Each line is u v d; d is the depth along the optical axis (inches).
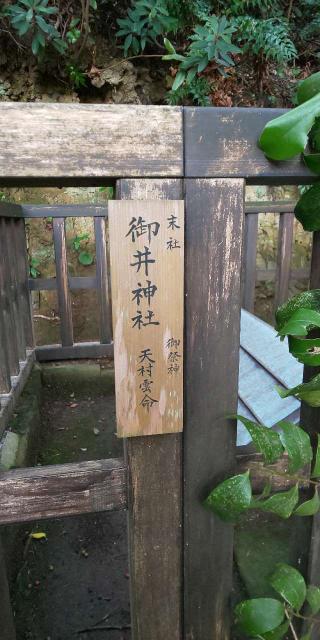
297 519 37.6
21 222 89.5
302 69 125.0
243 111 25.7
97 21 108.7
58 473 31.0
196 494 32.6
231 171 26.3
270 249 130.0
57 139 24.1
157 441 30.9
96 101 121.0
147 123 24.7
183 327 28.4
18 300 81.1
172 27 101.3
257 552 52.1
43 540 60.9
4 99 114.0
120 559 57.7
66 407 97.3
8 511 30.8
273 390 44.5
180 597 35.7
